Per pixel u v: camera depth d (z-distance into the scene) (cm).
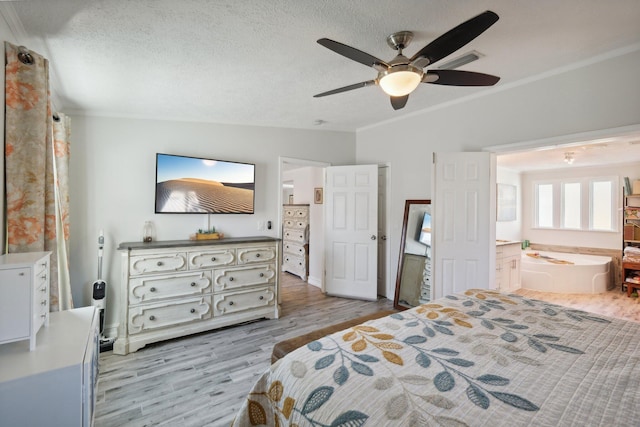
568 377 101
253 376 227
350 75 255
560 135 256
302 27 188
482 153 309
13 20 167
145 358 253
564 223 596
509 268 474
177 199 325
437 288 326
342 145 459
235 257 320
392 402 88
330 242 445
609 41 212
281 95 297
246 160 381
